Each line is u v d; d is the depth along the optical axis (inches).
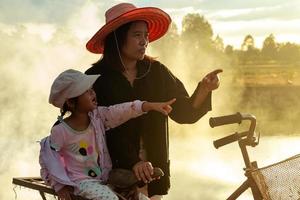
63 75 159.0
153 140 173.0
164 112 155.2
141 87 172.9
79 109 159.2
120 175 155.1
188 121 173.5
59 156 157.6
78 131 159.5
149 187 173.6
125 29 170.4
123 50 171.6
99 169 161.2
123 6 175.8
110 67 171.6
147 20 174.1
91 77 158.7
